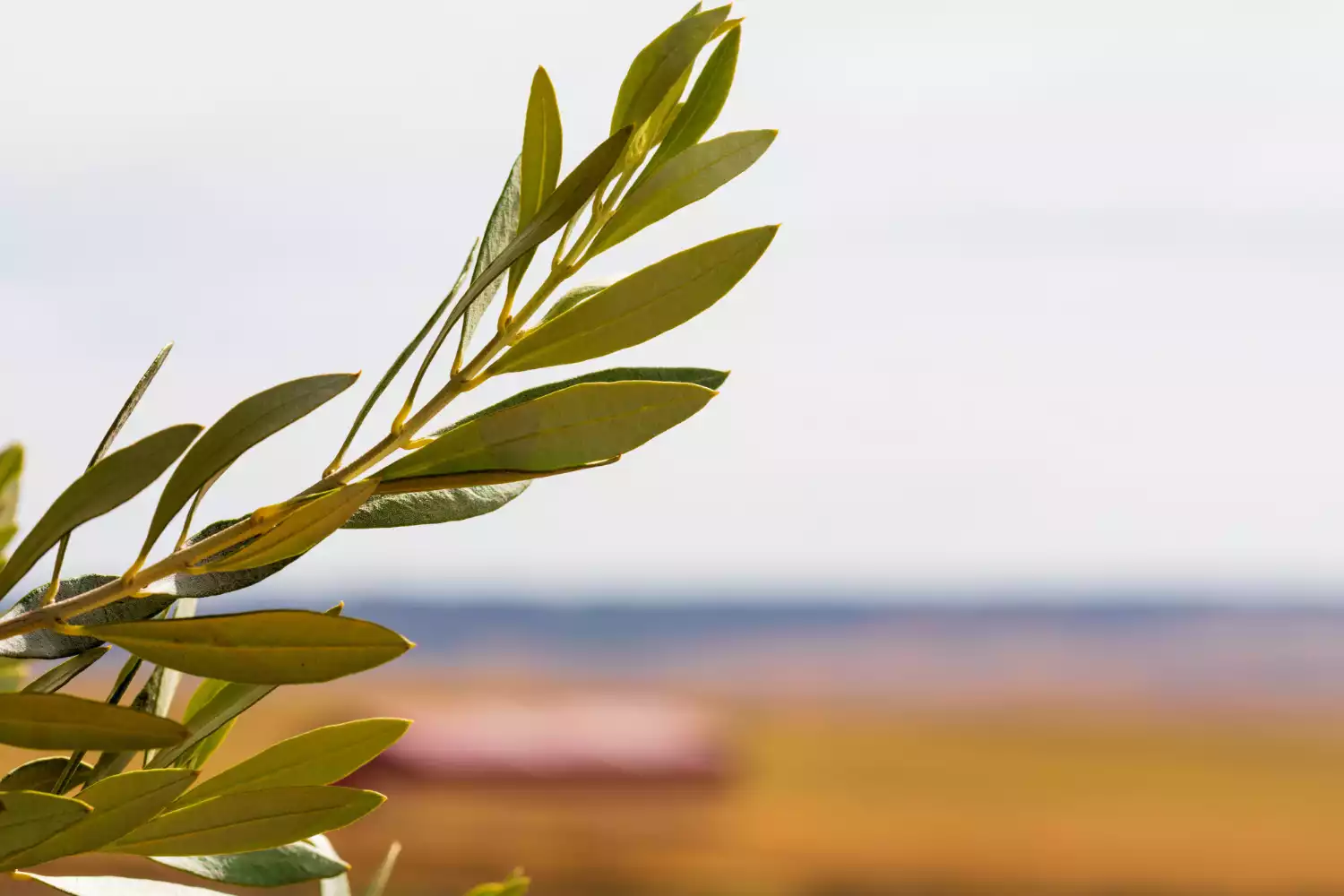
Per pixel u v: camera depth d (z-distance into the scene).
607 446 0.17
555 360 0.17
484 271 0.17
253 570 0.18
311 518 0.17
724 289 0.17
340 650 0.16
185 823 0.18
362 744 0.19
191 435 0.16
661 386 0.17
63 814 0.16
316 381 0.16
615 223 0.18
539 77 0.18
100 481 0.15
